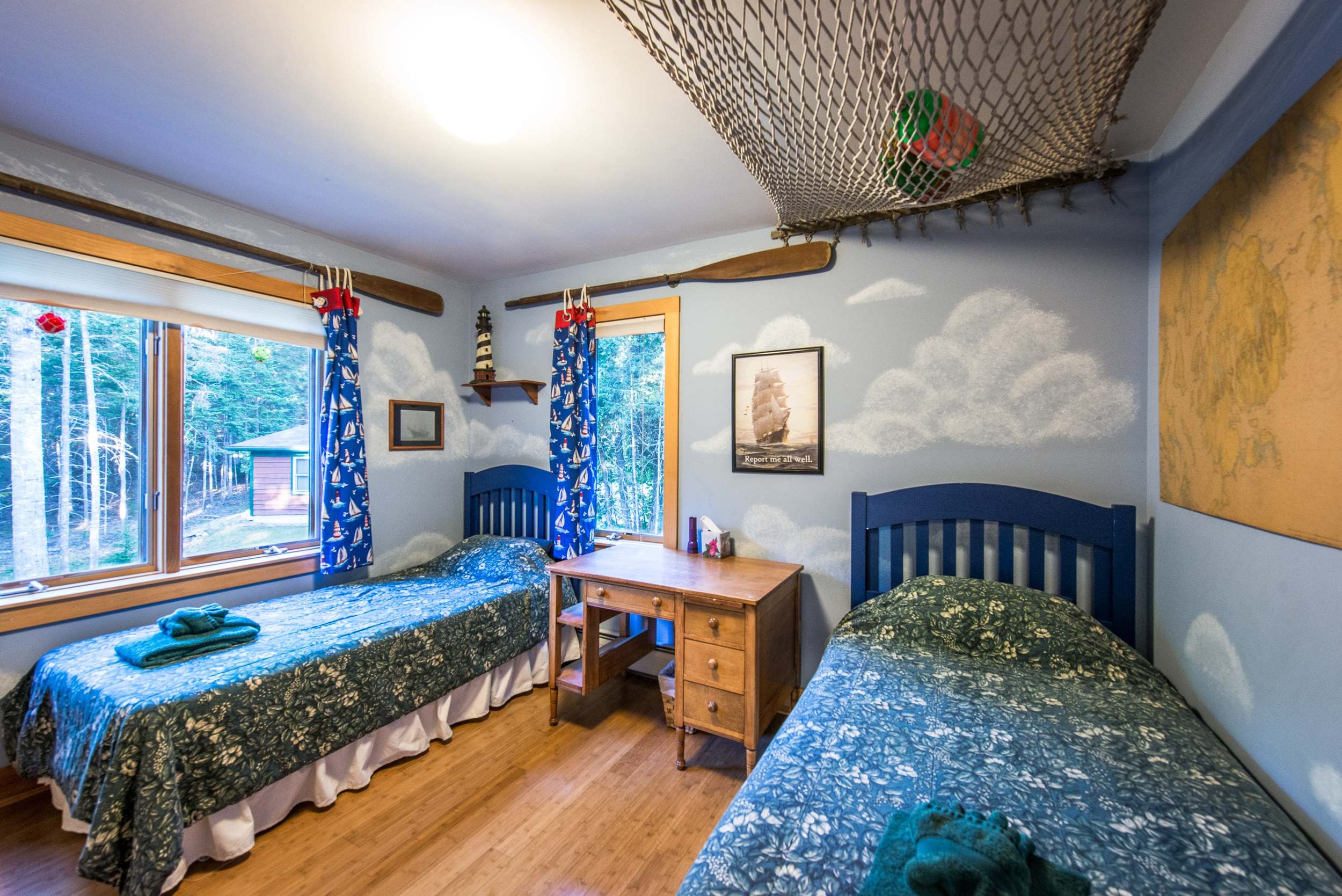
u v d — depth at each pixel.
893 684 1.60
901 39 0.99
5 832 1.74
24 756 1.78
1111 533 1.91
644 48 1.40
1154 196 1.85
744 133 1.34
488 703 2.57
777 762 1.23
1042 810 1.04
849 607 2.44
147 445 2.29
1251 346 1.17
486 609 2.55
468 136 1.70
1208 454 1.38
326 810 1.87
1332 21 0.91
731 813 1.08
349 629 2.15
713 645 2.04
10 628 1.89
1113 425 1.95
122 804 1.44
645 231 2.71
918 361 2.29
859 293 2.41
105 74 1.52
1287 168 1.03
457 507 3.59
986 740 1.30
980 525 2.17
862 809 1.06
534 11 1.27
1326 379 0.93
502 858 1.65
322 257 2.81
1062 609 1.83
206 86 1.57
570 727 2.46
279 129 1.80
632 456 3.16
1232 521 1.27
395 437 3.19
